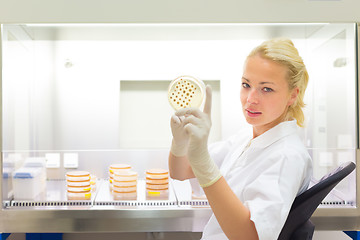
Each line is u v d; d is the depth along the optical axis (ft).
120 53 4.45
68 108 4.45
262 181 2.86
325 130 4.09
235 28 3.98
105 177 4.55
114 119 4.54
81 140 4.50
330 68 4.06
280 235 2.86
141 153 4.57
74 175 4.02
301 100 3.46
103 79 4.47
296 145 3.16
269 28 3.99
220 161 4.24
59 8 3.75
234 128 4.48
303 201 2.69
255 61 3.40
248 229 2.63
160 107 4.62
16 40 3.96
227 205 2.60
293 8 3.79
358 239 3.86
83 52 4.41
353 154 3.87
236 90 4.45
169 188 4.32
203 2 3.77
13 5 3.72
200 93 3.24
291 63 3.28
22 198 3.90
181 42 4.41
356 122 3.83
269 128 3.48
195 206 3.85
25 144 4.17
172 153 3.63
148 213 3.77
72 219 3.76
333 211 3.83
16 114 3.99
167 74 4.47
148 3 3.76
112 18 3.76
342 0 3.80
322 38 4.06
